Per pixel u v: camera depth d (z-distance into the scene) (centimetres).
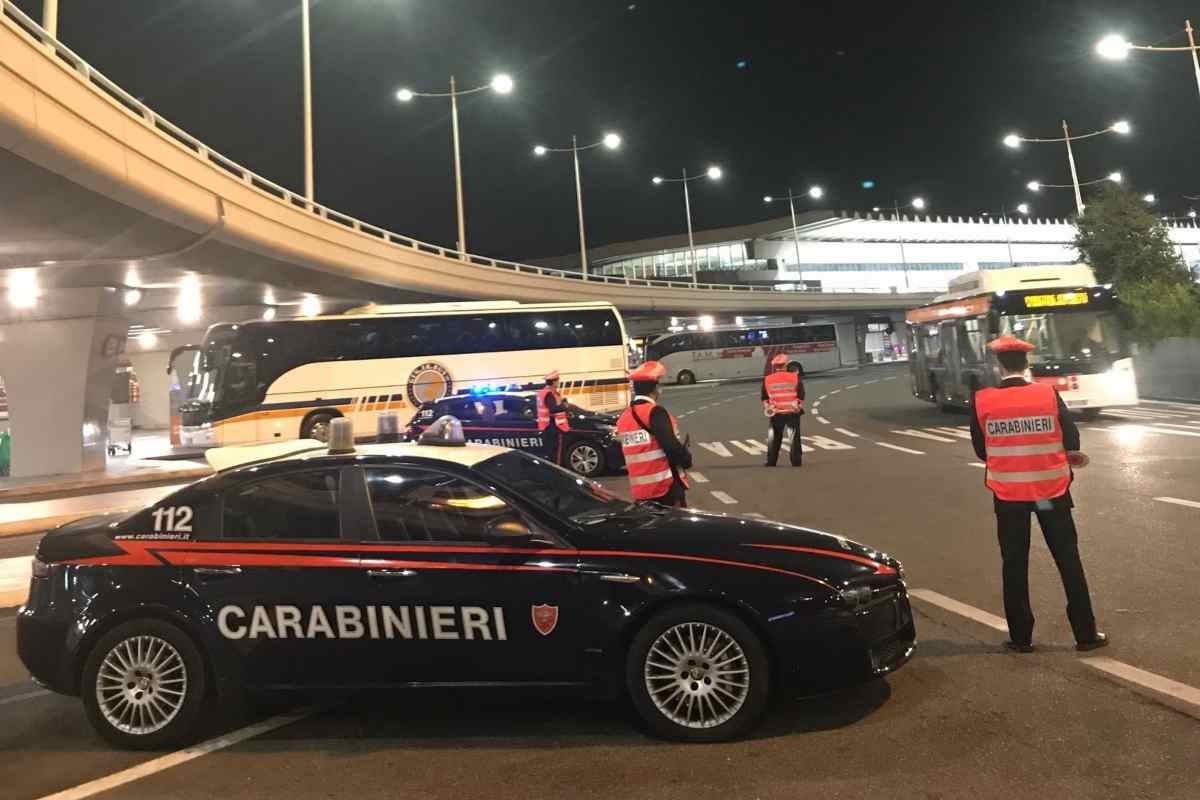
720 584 412
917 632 561
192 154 1909
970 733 404
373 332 2077
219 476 482
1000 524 520
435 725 459
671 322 7788
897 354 9769
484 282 4206
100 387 2498
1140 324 2388
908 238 10088
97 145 1499
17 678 588
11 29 1244
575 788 374
